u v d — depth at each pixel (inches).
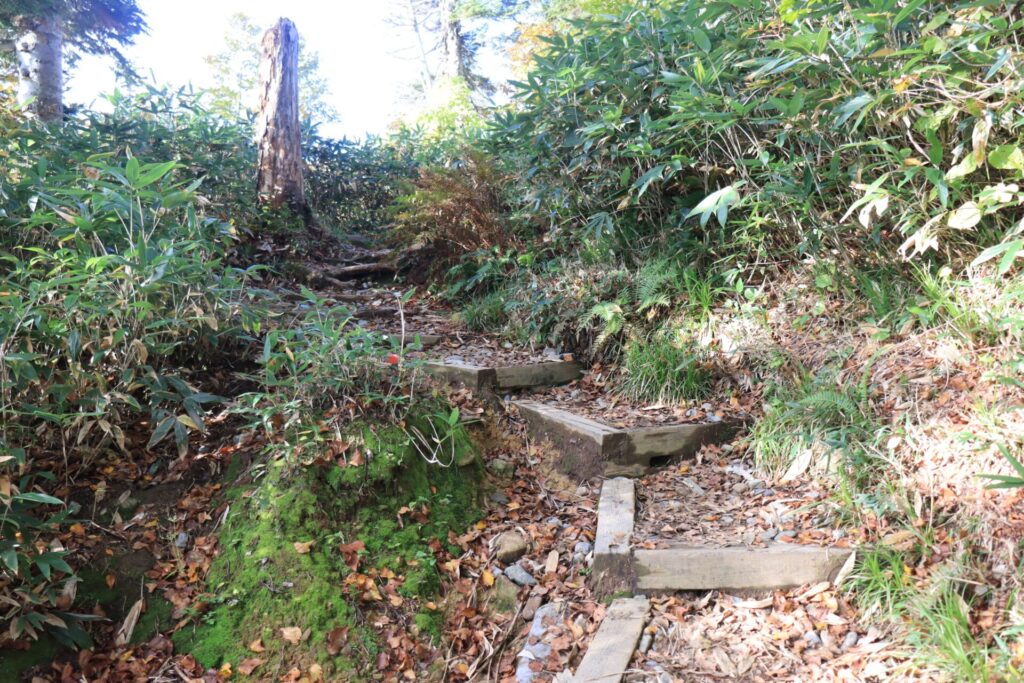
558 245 195.5
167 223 138.9
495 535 117.3
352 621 95.9
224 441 121.5
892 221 129.1
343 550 103.8
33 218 117.2
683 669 85.4
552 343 174.6
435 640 98.0
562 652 94.3
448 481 123.6
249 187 279.6
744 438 132.3
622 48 155.1
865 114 112.5
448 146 342.0
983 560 88.0
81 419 106.1
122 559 100.0
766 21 130.8
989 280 119.6
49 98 309.9
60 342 106.6
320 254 261.7
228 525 105.3
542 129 176.4
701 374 147.3
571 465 135.8
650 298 158.6
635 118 157.6
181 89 263.7
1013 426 96.8
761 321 147.3
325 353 123.3
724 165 153.3
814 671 82.6
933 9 114.1
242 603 96.3
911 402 112.3
